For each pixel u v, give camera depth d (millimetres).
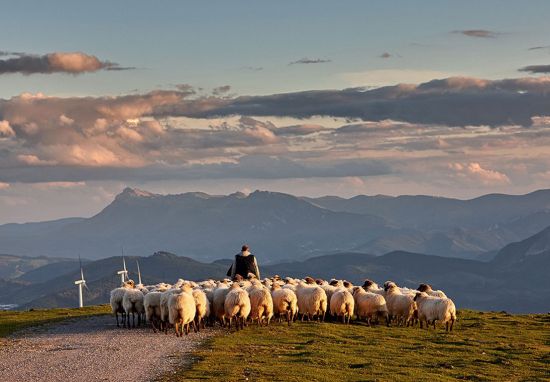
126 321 51562
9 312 64312
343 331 45500
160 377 30422
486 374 35156
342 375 32281
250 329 45406
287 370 32438
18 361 34969
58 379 30312
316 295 49281
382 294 52656
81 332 45781
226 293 47094
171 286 54188
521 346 43719
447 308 47812
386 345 41375
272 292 48969
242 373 31344
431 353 39844
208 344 39344
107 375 31000
